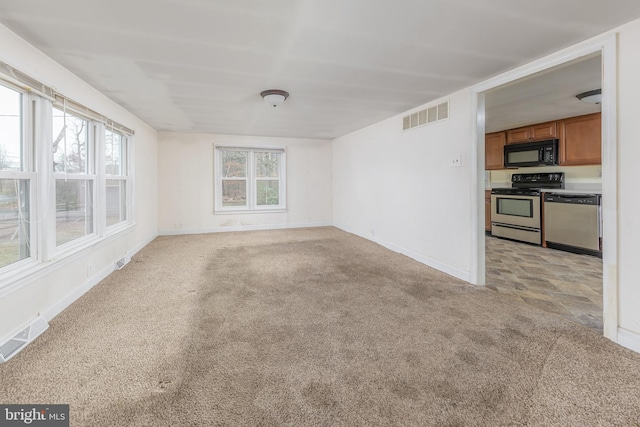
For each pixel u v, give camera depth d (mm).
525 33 1972
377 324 2213
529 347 1895
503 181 5910
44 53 2217
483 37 2043
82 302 2592
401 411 1360
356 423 1290
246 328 2148
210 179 6055
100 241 3115
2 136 1966
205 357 1784
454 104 3268
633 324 1861
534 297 2748
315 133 5996
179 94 3275
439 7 1674
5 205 1976
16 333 1897
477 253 3055
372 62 2449
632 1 1612
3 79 1882
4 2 1589
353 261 3957
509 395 1461
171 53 2258
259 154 6453
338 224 6664
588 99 3277
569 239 4387
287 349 1878
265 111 4094
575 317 2342
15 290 1914
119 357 1776
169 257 4137
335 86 3043
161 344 1927
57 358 1759
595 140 4152
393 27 1897
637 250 1830
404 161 4215
